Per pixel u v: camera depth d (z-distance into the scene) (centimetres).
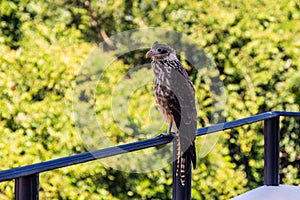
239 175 1282
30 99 1229
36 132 1223
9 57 1230
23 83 1233
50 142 1224
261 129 1285
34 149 1218
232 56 1270
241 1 1275
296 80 1256
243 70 1266
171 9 1293
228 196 1277
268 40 1257
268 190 884
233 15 1264
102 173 1233
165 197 1252
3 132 1218
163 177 1245
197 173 1266
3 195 1216
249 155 1287
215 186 1269
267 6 1266
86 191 1234
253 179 1287
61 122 1225
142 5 1312
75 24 1309
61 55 1235
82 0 1328
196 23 1279
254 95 1264
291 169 1298
